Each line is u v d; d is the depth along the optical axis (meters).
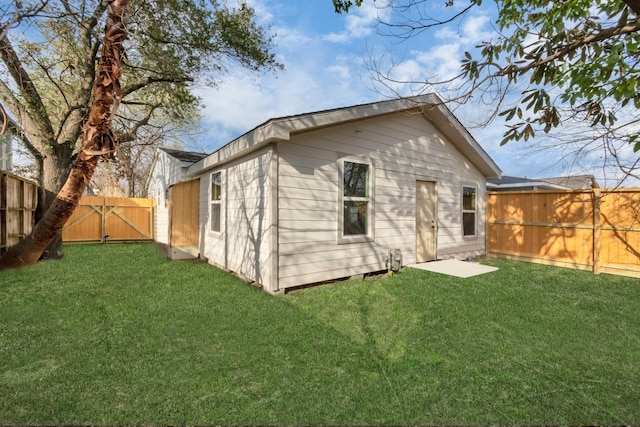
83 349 2.97
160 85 9.34
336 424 2.05
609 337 3.36
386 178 6.50
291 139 5.09
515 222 8.30
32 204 7.11
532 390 2.42
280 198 4.94
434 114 7.10
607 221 6.57
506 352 3.02
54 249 7.75
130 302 4.38
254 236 5.47
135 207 12.82
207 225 8.10
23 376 2.51
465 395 2.36
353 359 2.86
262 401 2.25
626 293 4.98
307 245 5.25
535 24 3.51
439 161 7.75
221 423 2.04
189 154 11.79
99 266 6.90
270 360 2.82
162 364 2.73
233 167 6.49
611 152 3.45
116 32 1.05
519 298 4.67
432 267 6.82
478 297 4.70
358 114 5.52
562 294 4.91
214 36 8.10
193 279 5.80
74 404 2.18
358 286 5.30
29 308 4.06
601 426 2.05
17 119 5.98
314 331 3.45
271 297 4.67
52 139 7.12
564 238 7.25
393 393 2.37
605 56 2.75
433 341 3.24
